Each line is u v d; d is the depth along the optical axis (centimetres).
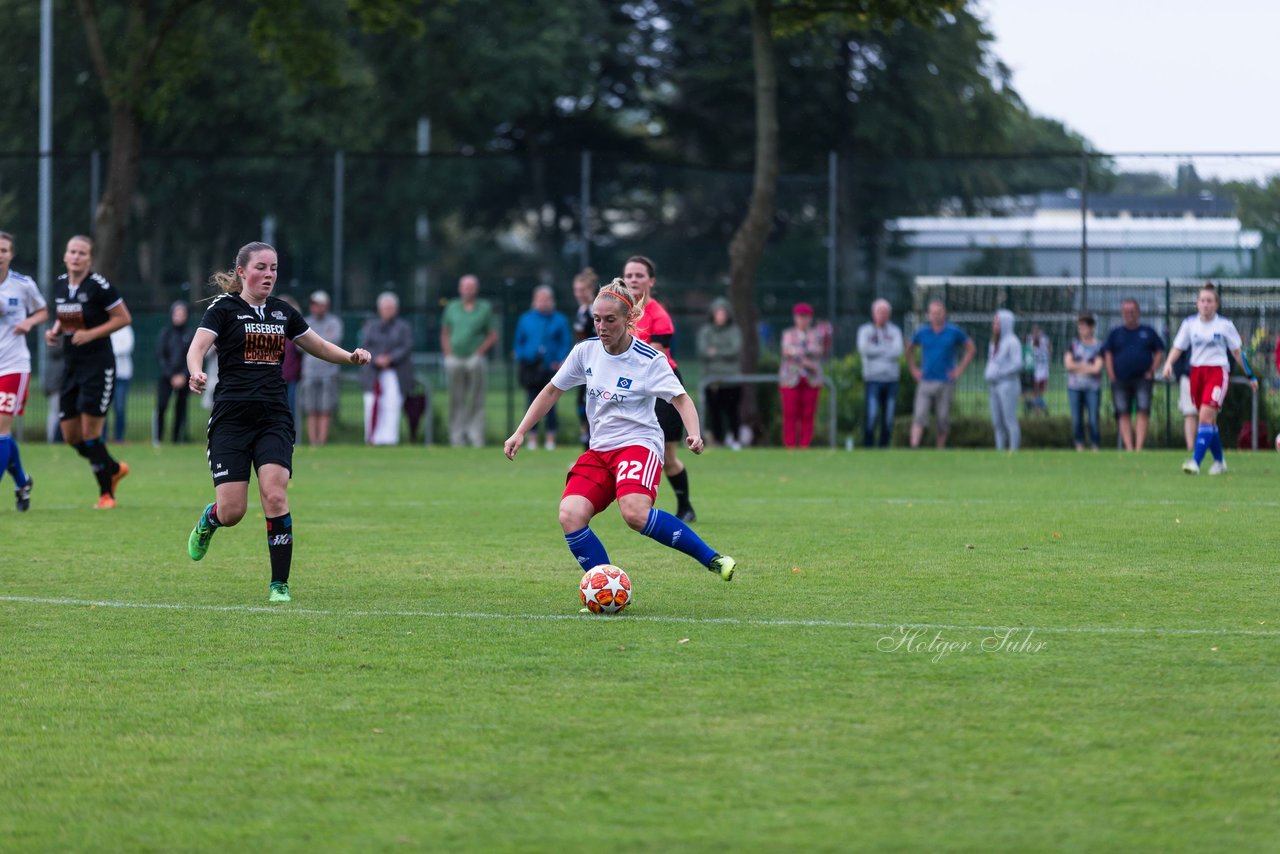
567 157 8750
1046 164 8006
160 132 11600
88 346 3859
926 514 3719
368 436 6900
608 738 1551
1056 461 5738
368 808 1339
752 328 7269
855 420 7019
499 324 7588
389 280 8550
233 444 2438
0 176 7925
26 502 3828
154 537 3291
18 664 1928
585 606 2319
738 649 1994
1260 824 1280
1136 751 1491
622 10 13625
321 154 8206
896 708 1664
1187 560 2841
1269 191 7269
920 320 7088
